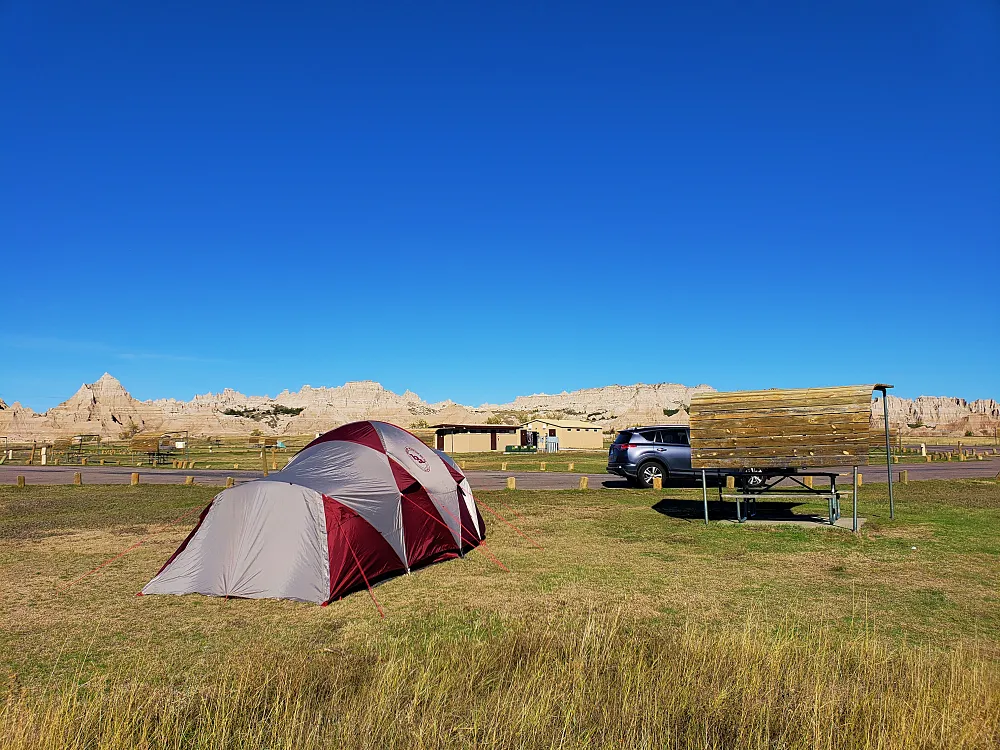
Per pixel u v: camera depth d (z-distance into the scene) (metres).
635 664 5.69
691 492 19.78
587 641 6.07
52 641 7.02
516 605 8.08
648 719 4.75
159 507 18.20
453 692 5.30
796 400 13.21
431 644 6.44
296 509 9.02
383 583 9.31
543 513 15.81
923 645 6.44
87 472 35.88
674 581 9.09
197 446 81.06
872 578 9.10
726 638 6.18
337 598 8.55
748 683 5.26
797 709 4.84
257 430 140.00
